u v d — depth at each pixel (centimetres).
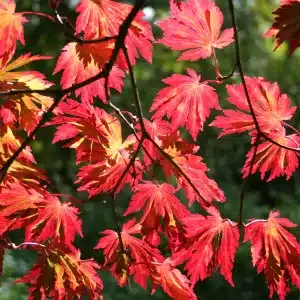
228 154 621
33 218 168
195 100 170
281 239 169
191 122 171
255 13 657
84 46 163
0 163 164
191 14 167
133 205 170
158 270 173
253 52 650
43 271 168
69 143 167
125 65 165
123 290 473
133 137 169
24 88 164
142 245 172
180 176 170
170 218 170
